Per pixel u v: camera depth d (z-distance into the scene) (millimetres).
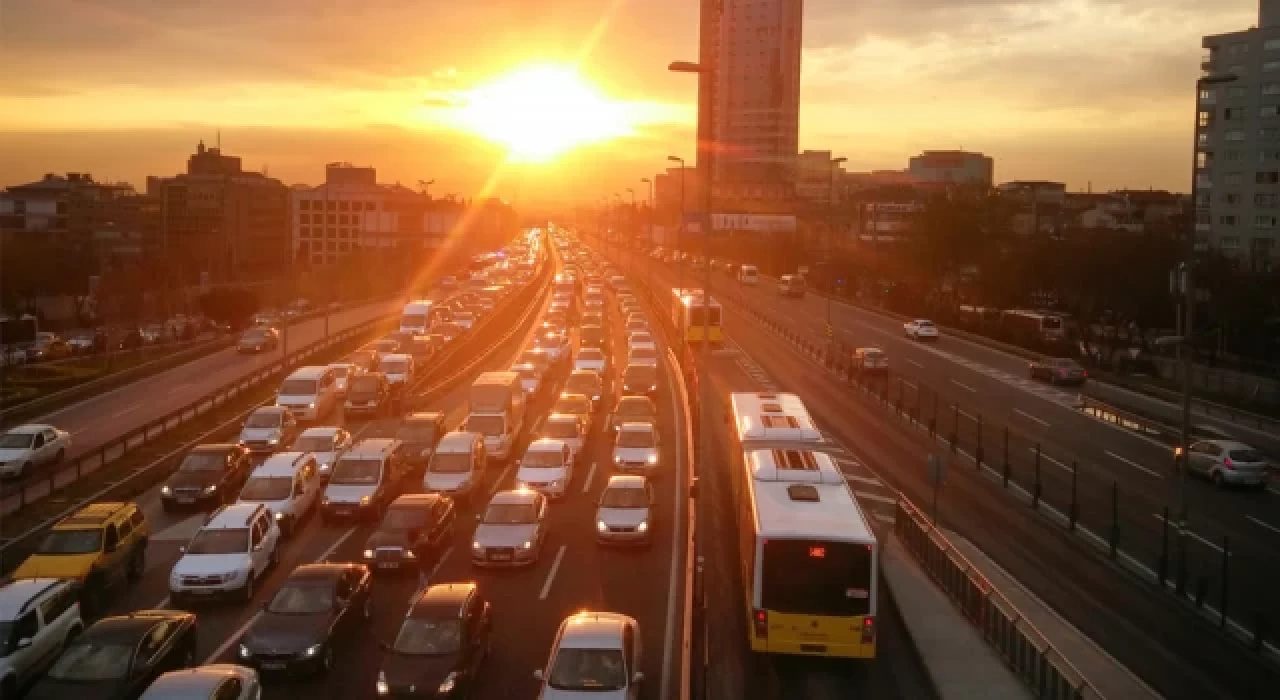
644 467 38219
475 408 42844
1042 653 18922
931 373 66562
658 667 20875
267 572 26656
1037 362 64938
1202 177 111562
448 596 20281
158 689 15898
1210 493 38281
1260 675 21984
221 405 49344
